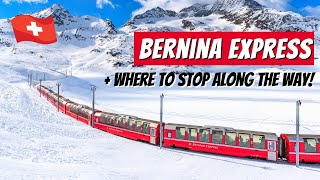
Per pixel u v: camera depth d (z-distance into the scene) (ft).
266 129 208.13
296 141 122.01
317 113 277.44
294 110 297.94
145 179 95.66
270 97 427.74
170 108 319.88
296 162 121.39
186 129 139.74
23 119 160.15
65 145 126.11
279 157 129.49
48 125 162.40
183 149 141.79
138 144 146.51
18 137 123.85
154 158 123.34
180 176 102.83
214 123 230.68
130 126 156.87
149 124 148.77
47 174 82.64
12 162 88.74
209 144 134.92
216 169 113.91
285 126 217.56
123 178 92.07
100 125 175.73
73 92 460.14
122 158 118.83
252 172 112.37
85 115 192.85
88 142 139.03
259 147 127.44
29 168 85.76
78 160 107.04
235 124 226.79
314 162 124.47
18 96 233.76
